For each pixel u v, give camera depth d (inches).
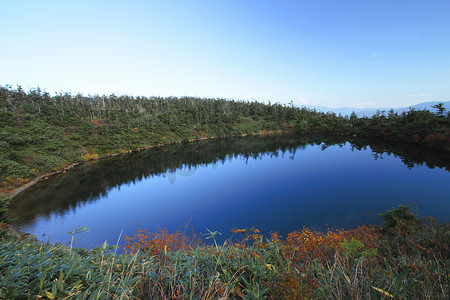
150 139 2536.9
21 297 56.1
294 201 767.7
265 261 104.5
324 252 139.3
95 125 2358.5
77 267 67.4
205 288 78.2
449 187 791.1
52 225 713.0
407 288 66.4
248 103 4749.0
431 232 159.5
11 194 996.6
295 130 3435.0
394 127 1939.0
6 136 1305.4
